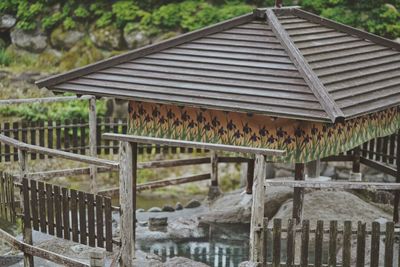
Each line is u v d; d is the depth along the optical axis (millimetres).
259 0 17828
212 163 13984
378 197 13344
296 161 9047
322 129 9055
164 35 17594
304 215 11805
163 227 12555
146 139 8344
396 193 11227
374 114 10039
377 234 8133
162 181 13469
